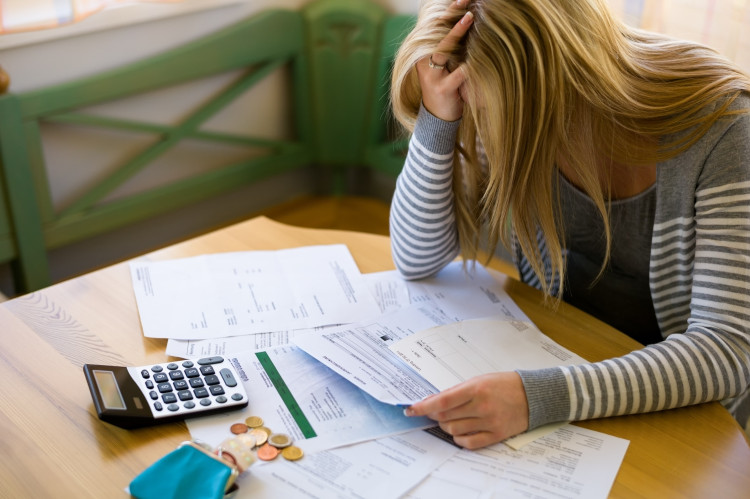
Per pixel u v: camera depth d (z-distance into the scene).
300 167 2.57
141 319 0.96
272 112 2.40
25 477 0.72
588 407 0.81
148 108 2.08
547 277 1.20
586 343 0.96
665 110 0.93
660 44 1.02
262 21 2.18
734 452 0.79
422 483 0.73
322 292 1.04
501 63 0.86
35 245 1.90
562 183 1.10
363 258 1.15
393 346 0.90
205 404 0.80
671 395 0.84
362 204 2.57
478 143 1.08
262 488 0.71
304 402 0.83
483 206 1.10
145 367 0.85
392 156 2.36
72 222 1.97
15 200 1.83
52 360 0.88
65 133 1.94
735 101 0.93
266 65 2.27
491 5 0.87
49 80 1.86
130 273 1.07
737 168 0.90
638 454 0.78
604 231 1.11
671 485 0.74
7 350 0.90
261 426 0.79
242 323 0.96
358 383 0.83
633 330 1.14
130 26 1.95
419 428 0.80
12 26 1.74
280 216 2.47
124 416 0.77
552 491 0.72
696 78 0.95
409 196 1.07
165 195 2.16
